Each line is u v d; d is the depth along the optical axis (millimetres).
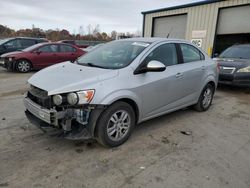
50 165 2996
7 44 12703
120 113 3475
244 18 11898
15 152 3271
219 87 8609
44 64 11039
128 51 4027
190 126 4496
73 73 3512
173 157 3312
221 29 12930
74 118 3129
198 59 5105
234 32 12406
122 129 3564
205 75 5137
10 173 2803
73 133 3150
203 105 5375
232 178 2873
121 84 3385
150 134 4047
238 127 4559
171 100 4367
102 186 2643
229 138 4027
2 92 6730
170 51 4387
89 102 3094
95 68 3654
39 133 3869
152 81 3814
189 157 3330
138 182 2732
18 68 10508
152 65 3588
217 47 13484
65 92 3041
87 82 3172
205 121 4812
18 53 10656
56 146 3477
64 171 2885
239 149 3635
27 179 2709
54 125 3109
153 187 2654
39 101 3316
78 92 3057
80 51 12086
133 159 3217
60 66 4066
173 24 15586
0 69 11680
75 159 3154
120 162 3129
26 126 4141
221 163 3207
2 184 2605
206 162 3215
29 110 3492
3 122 4309
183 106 4777
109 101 3207
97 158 3201
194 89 4926
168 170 2990
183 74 4465
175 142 3785
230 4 12172
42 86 3244
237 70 7398
